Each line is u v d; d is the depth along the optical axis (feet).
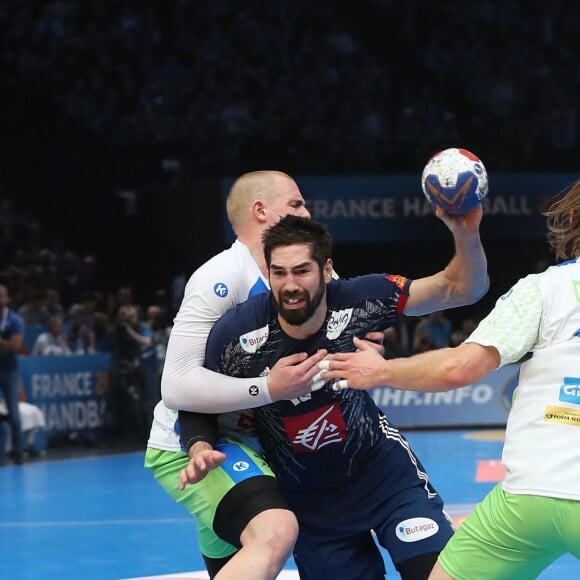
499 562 27.91
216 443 34.01
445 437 118.01
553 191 137.28
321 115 163.94
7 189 152.15
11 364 100.01
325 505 34.53
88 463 102.22
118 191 153.69
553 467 26.68
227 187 138.72
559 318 27.37
